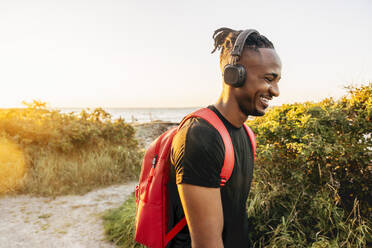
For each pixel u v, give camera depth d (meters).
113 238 2.94
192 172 0.79
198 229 0.80
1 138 4.56
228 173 0.86
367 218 2.41
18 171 4.50
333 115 2.62
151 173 1.07
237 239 1.06
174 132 1.03
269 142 2.86
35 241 2.92
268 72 0.83
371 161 2.56
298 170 2.61
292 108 2.93
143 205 1.07
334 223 2.42
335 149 2.41
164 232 1.00
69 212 3.66
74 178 4.64
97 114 6.26
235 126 0.95
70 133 5.25
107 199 4.14
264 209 2.64
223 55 0.97
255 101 0.86
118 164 5.43
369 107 2.45
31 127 4.82
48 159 4.84
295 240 2.29
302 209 2.56
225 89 0.93
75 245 2.85
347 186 2.66
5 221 3.37
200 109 0.92
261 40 0.88
